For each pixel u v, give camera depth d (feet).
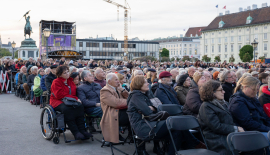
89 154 16.60
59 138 20.15
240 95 15.12
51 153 16.69
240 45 285.64
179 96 20.51
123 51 266.16
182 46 458.91
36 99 34.83
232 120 13.76
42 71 34.24
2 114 28.55
